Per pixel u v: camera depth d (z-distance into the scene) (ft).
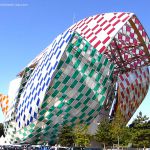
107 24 268.62
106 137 237.45
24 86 273.33
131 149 228.22
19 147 188.65
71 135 244.42
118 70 300.20
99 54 252.21
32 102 252.42
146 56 289.53
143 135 220.23
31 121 253.24
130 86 299.38
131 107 305.12
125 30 268.00
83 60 244.63
